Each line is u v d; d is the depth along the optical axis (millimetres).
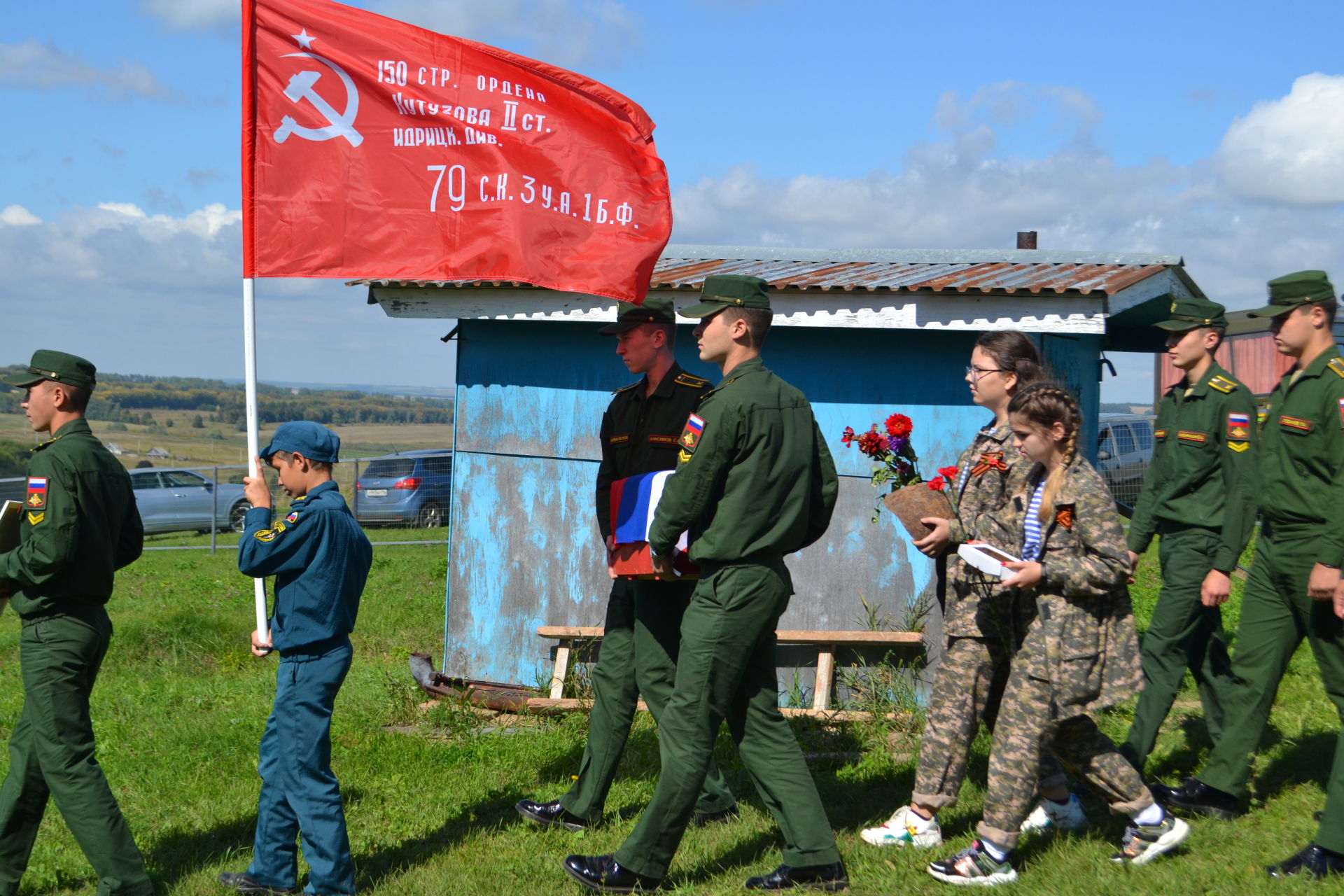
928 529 4266
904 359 6871
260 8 4996
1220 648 5352
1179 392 5109
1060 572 3789
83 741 4109
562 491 7301
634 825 4844
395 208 5082
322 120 5035
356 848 4723
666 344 4762
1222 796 4582
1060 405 3832
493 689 7035
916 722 6281
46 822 5223
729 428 3889
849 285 6418
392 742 6094
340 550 4102
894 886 3996
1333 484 4059
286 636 4047
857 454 6926
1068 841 4273
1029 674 3875
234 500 22188
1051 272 7324
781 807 4070
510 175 5109
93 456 4160
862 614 6941
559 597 7301
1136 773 4020
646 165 5203
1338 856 3877
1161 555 5145
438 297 7027
